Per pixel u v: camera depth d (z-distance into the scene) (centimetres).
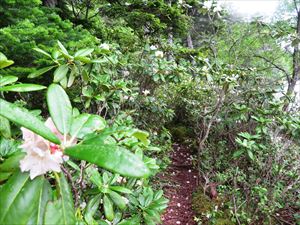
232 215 228
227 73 290
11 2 192
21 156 59
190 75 339
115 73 231
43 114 201
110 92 196
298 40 340
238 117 274
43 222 52
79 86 189
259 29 399
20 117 54
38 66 183
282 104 276
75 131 68
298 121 253
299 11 429
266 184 235
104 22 445
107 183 110
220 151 296
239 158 274
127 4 380
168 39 433
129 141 117
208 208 239
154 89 328
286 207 238
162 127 317
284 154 243
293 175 236
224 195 249
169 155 330
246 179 260
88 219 95
